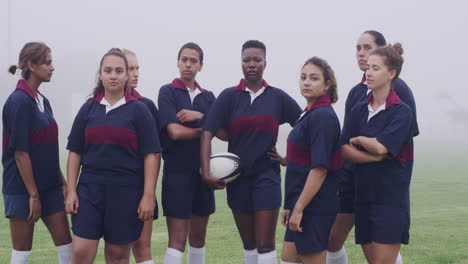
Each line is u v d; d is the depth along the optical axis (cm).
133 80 550
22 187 499
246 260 567
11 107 484
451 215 1173
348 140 491
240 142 544
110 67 474
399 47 483
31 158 498
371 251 484
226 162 530
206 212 586
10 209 502
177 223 565
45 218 516
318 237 459
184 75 572
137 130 482
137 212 484
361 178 475
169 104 562
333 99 470
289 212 475
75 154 488
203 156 533
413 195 1515
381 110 462
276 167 553
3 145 504
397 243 464
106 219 478
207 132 540
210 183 527
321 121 448
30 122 493
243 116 539
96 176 477
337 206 470
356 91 532
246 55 539
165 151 570
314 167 445
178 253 558
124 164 477
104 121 475
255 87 548
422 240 891
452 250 816
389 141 448
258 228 534
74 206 477
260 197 533
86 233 471
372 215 468
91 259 477
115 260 485
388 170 462
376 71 456
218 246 840
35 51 494
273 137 545
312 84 459
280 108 554
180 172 564
